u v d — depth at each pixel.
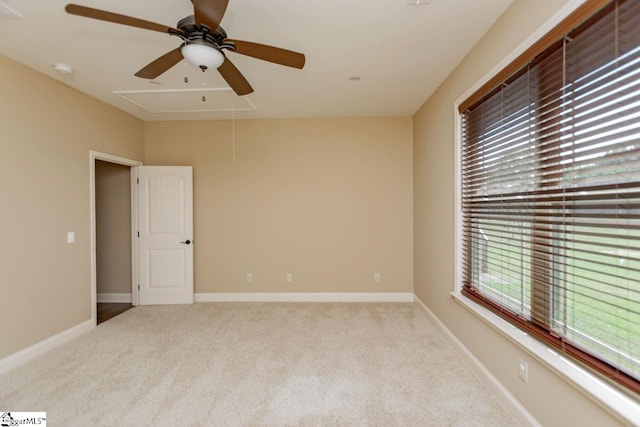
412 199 4.07
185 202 4.06
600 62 1.24
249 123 4.13
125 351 2.68
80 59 2.46
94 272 3.23
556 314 1.55
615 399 1.16
